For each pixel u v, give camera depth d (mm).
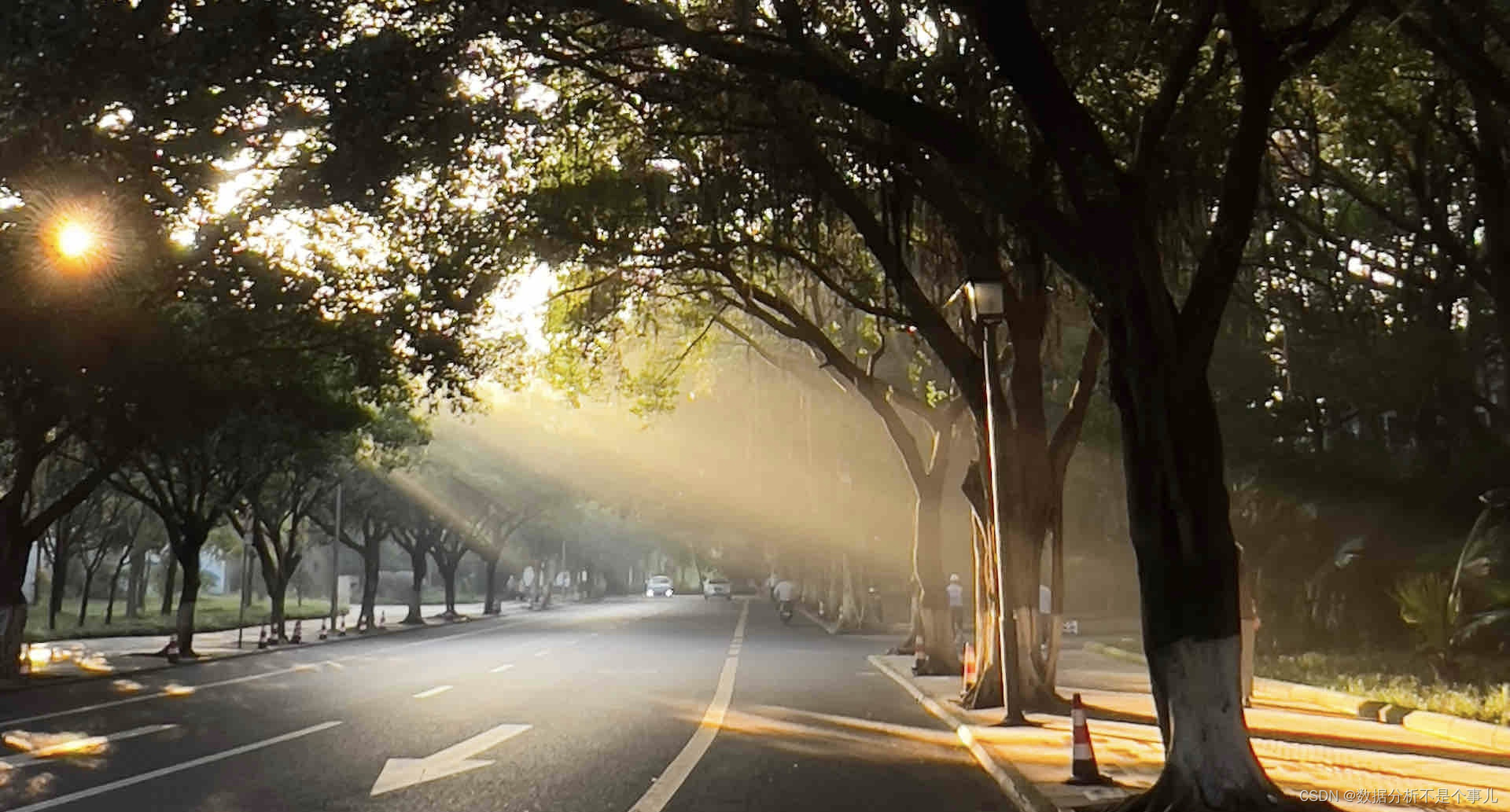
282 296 25469
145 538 62812
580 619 62812
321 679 26266
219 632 53031
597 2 12000
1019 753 13797
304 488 44719
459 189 20547
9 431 27906
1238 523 33562
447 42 12500
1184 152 14664
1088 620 47938
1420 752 13805
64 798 11289
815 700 21312
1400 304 31062
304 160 19516
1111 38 14680
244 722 17875
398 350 28531
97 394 26344
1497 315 21938
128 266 20781
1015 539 18969
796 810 10891
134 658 34938
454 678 25922
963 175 12070
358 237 25375
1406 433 33156
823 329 31094
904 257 21297
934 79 14609
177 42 11828
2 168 16719
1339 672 22922
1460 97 22734
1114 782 11625
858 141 15727
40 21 11016
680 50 15773
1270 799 9633
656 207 20938
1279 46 10906
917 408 27406
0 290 20781
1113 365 10602
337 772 12898
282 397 31266
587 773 12852
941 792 11914
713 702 20766
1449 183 24656
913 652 32281
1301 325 30406
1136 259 10195
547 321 28625
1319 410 34531
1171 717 9992
